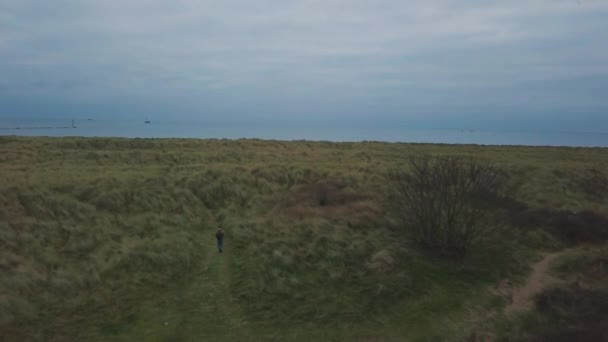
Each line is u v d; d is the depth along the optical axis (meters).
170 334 12.18
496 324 13.44
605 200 29.27
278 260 17.00
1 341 11.31
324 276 16.16
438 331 12.96
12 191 20.19
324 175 30.77
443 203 18.28
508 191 26.56
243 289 14.95
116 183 24.00
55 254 16.30
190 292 14.70
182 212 22.53
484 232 20.30
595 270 17.86
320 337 12.51
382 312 13.95
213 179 27.55
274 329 12.82
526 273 17.52
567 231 21.73
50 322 12.43
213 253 18.02
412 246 18.75
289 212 22.67
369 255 17.84
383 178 29.25
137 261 16.25
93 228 18.78
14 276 14.00
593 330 12.27
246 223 21.06
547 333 12.47
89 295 14.02
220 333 12.42
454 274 16.69
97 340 11.73
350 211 22.73
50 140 40.97
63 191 22.12
